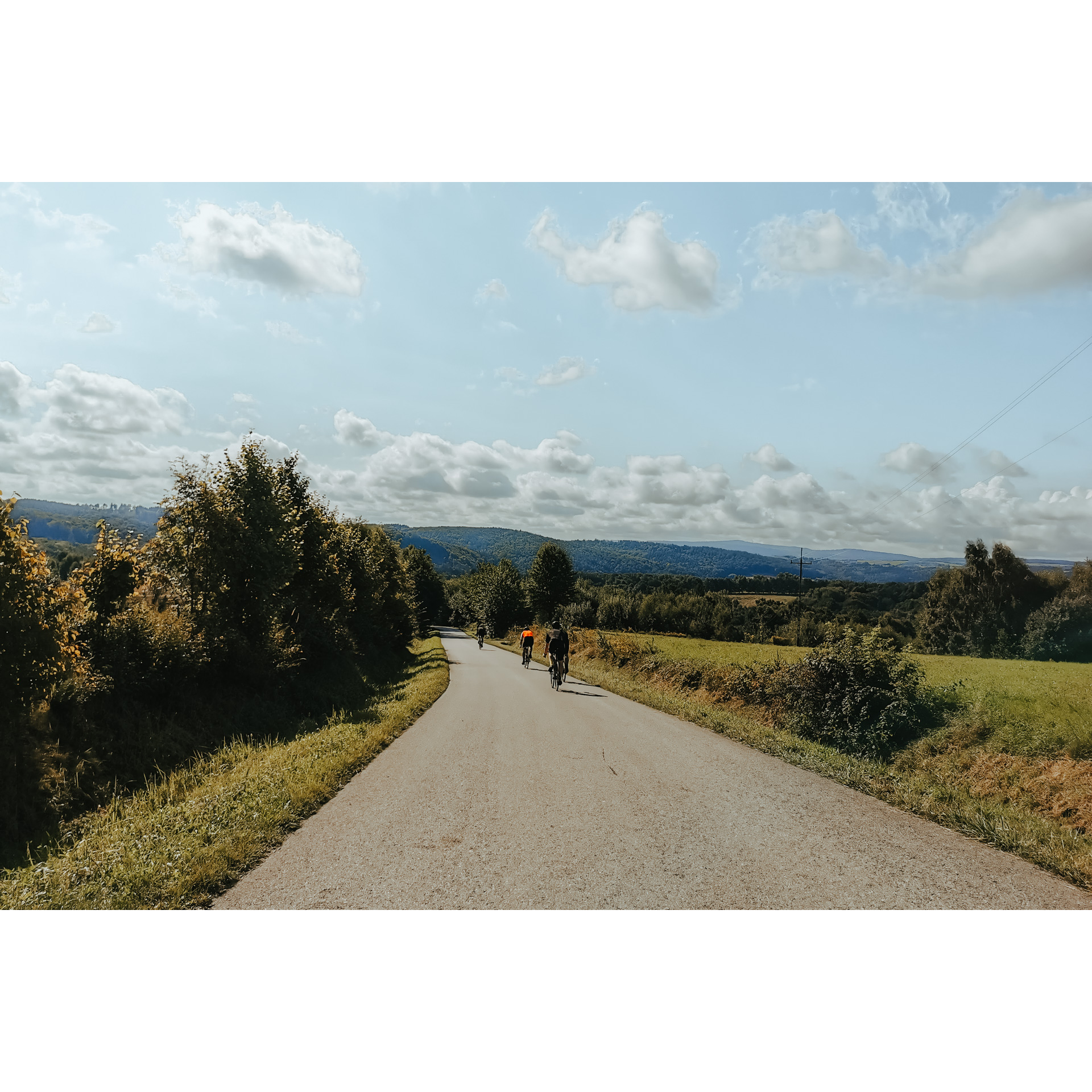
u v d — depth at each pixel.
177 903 4.84
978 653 62.34
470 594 117.94
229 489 17.33
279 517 17.92
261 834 6.20
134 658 13.00
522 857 5.78
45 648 9.70
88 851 6.30
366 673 26.67
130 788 10.24
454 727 13.69
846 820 6.98
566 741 11.94
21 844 8.02
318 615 23.92
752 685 16.41
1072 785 9.05
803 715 13.45
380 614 37.56
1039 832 6.43
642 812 7.25
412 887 5.12
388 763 9.98
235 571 16.52
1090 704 11.53
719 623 87.50
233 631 15.89
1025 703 11.76
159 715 12.55
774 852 5.93
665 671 22.61
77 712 10.91
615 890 5.09
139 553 14.69
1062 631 57.59
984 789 9.84
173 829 6.49
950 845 6.15
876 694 12.49
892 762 11.67
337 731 12.91
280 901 4.91
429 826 6.67
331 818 6.95
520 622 93.62
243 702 15.47
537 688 22.70
